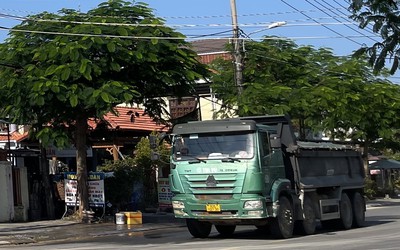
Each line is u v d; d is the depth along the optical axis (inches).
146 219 1013.8
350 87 1295.5
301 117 1266.0
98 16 865.5
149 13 918.4
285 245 600.4
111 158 1421.0
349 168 848.9
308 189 725.3
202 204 657.6
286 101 1161.4
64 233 815.1
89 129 1061.1
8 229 859.4
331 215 778.8
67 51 805.2
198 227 714.2
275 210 660.1
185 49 922.7
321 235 726.5
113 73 862.5
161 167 1205.1
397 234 717.3
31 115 850.1
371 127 1441.9
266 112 1111.0
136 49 856.9
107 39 828.0
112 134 1109.1
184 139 677.3
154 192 1185.4
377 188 2015.3
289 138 721.0
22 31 844.0
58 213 1042.7
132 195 1117.7
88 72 794.2
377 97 1327.5
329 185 775.1
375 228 826.2
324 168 776.9
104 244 684.1
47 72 802.8
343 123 1437.0
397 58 240.7
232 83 1236.5
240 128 650.2
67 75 791.1
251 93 1138.0
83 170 953.5
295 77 1255.5
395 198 2028.8
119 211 1053.2
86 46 809.5
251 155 643.5
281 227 672.4
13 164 1050.7
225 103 1214.3
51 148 1130.7
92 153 1332.4
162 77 868.6
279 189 671.1
